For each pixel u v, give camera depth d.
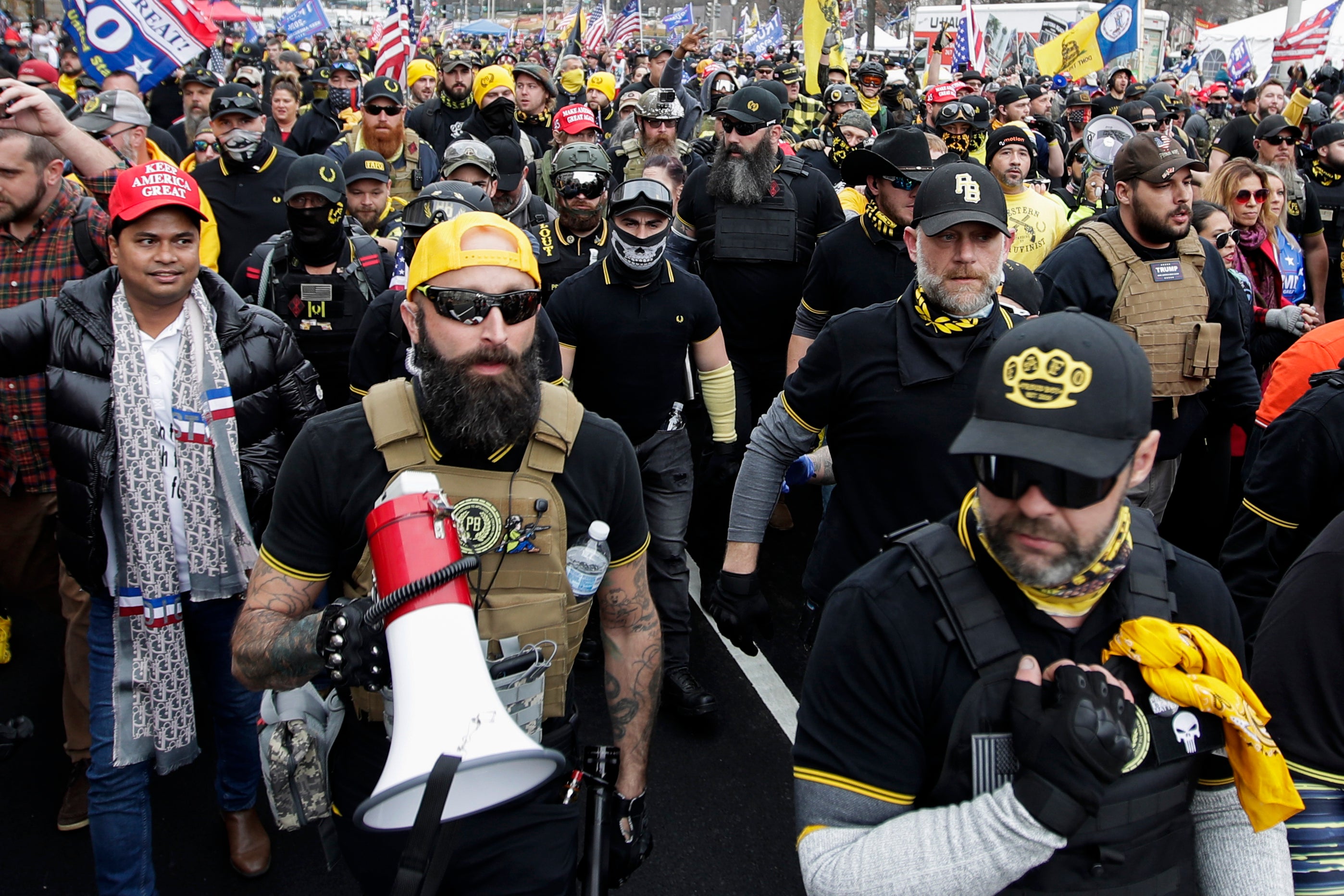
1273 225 5.56
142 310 2.79
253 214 5.83
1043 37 22.84
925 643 1.52
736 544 2.91
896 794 1.53
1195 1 48.91
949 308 2.58
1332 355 3.23
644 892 3.09
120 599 2.74
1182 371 3.68
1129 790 1.47
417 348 1.95
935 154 6.57
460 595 1.60
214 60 13.98
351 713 2.05
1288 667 1.77
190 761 2.85
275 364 2.97
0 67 9.45
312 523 1.96
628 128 8.35
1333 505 2.58
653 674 2.25
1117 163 3.74
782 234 5.07
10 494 3.08
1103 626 1.54
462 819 1.47
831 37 12.30
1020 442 1.40
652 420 4.06
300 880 3.12
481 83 7.96
